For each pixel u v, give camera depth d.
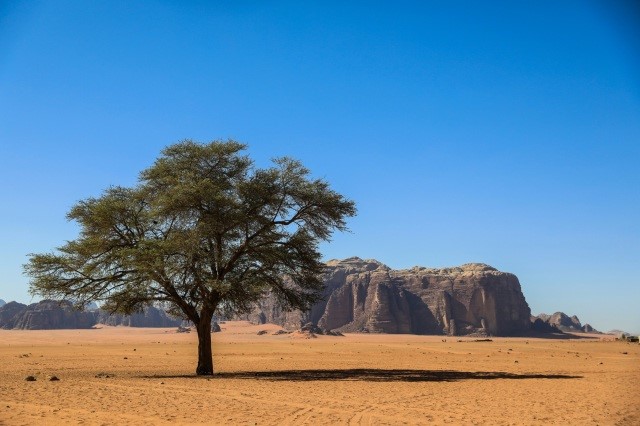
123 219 35.38
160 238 36.03
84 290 34.94
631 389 27.80
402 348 91.31
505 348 93.62
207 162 36.75
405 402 22.36
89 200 36.06
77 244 34.53
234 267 37.19
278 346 100.12
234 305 38.09
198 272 34.28
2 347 89.50
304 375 37.00
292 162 37.09
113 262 34.91
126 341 143.00
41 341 140.00
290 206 37.56
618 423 17.50
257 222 36.50
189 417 18.44
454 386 29.53
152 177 36.44
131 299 35.88
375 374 38.09
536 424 17.30
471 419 18.22
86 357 60.69
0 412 19.11
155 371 40.97
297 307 39.81
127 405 21.08
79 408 20.22
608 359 59.56
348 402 22.23
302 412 19.61
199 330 37.00
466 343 128.25
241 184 35.81
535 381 32.75
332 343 121.50
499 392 26.47
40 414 18.81
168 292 35.94
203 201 34.44
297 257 38.34
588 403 22.22
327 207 37.25
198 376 35.44
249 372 40.06
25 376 34.81
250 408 20.55
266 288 38.94
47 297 35.41
